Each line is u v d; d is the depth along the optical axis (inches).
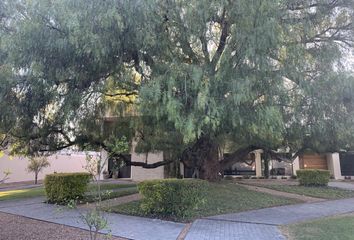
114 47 258.8
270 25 251.8
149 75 289.1
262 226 305.3
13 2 262.1
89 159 272.4
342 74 293.1
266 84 264.8
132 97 389.1
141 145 468.1
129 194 516.4
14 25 258.7
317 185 685.3
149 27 257.1
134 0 245.3
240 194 490.0
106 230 279.7
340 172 975.0
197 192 354.6
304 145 479.2
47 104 305.0
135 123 374.3
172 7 268.1
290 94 289.3
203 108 238.2
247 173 978.1
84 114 403.9
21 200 509.0
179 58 285.1
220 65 263.6
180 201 345.7
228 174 981.2
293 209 414.9
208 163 538.3
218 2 257.1
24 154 466.9
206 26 280.7
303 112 305.0
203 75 253.1
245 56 255.0
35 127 365.1
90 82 301.7
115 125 431.2
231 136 375.9
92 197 477.7
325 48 312.0
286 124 309.9
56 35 242.4
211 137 343.0
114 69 287.9
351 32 346.9
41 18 241.1
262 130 266.7
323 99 295.7
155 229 289.7
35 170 924.6
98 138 434.3
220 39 291.4
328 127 323.3
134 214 358.6
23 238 256.2
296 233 270.5
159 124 311.7
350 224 305.4
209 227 300.4
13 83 258.1
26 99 285.3
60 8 238.8
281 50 278.2
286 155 601.9
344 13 335.9
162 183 350.3
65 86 297.6
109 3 242.2
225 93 251.1
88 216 213.2
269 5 252.2
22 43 238.1
